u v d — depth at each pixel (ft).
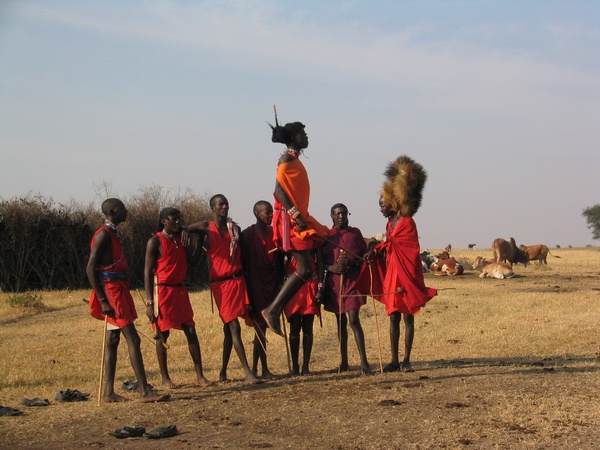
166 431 22.25
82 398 29.40
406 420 23.07
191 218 94.94
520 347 40.83
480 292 75.82
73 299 76.48
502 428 21.93
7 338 50.78
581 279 94.68
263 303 32.60
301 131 25.23
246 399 27.12
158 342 30.86
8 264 84.84
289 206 24.53
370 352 41.29
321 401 26.04
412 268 32.68
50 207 86.74
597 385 27.58
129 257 88.07
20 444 21.79
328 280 33.68
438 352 40.16
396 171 33.42
